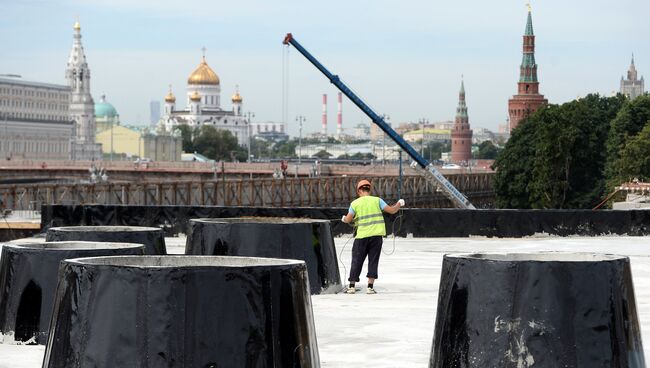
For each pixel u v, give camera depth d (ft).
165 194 308.40
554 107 491.72
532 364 38.14
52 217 154.40
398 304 76.74
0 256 64.69
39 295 58.08
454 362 39.70
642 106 484.33
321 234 81.76
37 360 54.08
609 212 148.87
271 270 36.50
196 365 35.22
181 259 40.60
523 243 136.98
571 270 38.37
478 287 39.29
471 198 575.38
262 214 152.15
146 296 35.45
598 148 498.69
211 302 35.47
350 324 67.00
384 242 138.92
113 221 153.48
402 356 56.29
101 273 36.19
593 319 38.37
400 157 413.59
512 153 504.84
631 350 39.32
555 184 484.33
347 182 439.63
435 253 122.21
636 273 98.48
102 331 35.86
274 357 36.27
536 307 38.29
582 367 38.06
